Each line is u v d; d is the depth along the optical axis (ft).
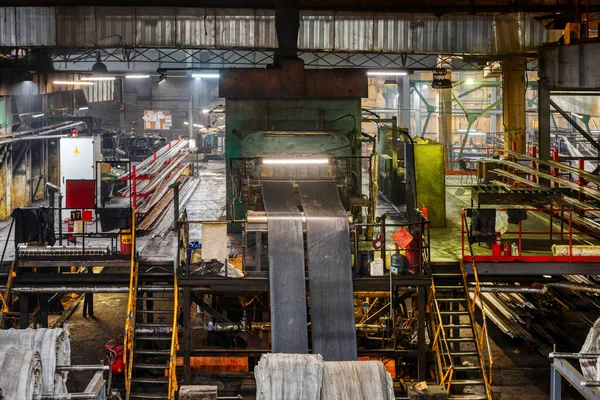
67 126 109.91
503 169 96.84
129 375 54.80
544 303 77.10
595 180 75.87
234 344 67.72
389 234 75.10
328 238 59.00
